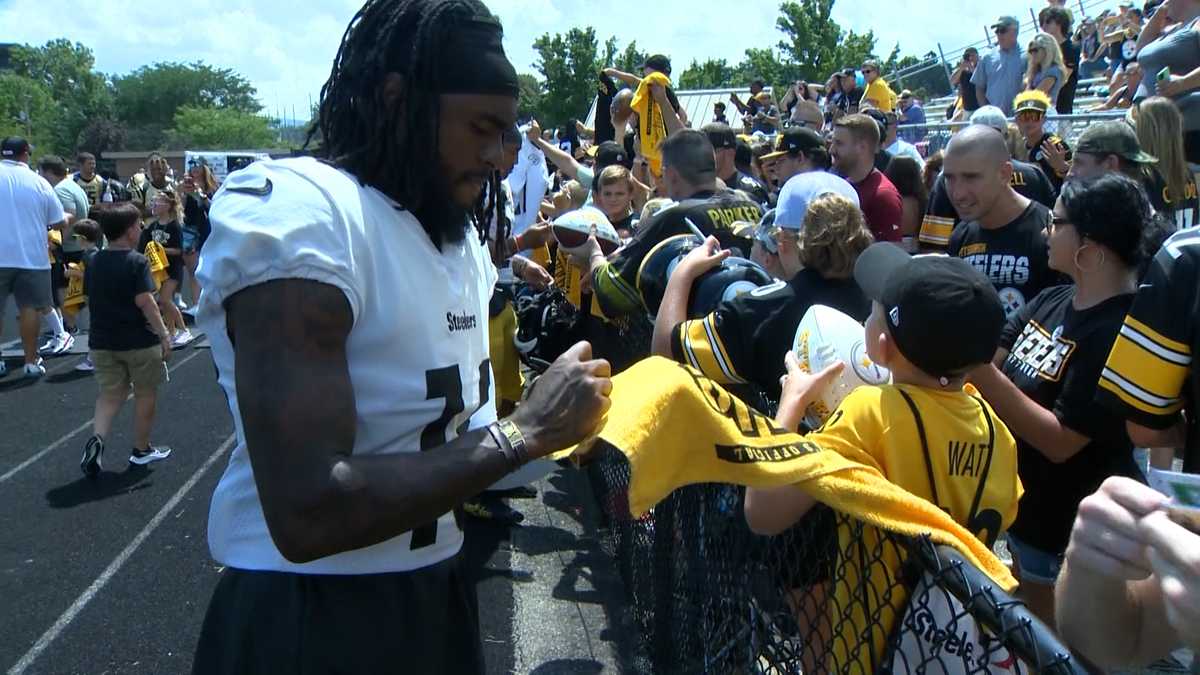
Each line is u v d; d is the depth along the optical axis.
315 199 1.32
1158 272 2.13
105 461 5.94
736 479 1.58
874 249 2.09
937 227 4.32
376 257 1.37
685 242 3.25
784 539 1.95
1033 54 8.08
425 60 1.40
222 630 1.47
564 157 6.71
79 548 4.60
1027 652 1.26
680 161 3.83
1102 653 1.37
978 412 1.90
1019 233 3.48
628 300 3.50
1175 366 2.11
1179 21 5.97
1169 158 4.03
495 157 1.49
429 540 1.52
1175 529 1.09
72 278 9.17
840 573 1.78
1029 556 2.71
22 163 8.06
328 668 1.42
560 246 4.28
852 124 4.74
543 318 4.63
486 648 3.49
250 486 1.47
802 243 2.54
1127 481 1.20
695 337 2.56
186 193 11.62
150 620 3.87
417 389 1.42
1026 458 2.68
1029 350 2.70
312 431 1.24
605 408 1.41
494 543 4.46
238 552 1.48
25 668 3.51
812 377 1.97
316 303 1.27
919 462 1.80
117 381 5.71
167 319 9.64
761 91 13.19
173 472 5.73
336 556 1.44
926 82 16.20
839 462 1.56
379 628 1.45
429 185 1.46
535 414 1.38
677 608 2.81
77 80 110.50
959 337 1.80
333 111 1.50
